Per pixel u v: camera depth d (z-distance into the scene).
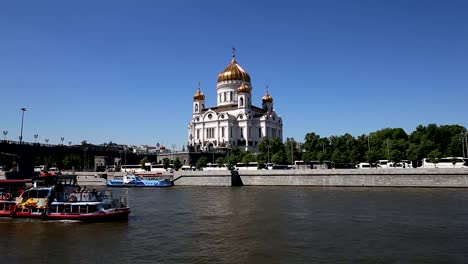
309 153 144.12
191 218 57.38
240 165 144.62
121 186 134.75
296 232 46.06
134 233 47.03
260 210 64.06
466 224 48.84
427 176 101.38
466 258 34.66
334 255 36.06
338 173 112.25
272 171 122.06
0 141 124.44
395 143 136.00
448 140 134.62
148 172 144.75
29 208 57.53
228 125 191.88
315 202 72.81
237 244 40.75
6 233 47.66
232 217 57.59
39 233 47.56
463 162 110.56
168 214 61.59
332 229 47.34
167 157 176.50
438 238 41.84
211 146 189.38
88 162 186.50
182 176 133.12
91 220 54.88
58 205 56.69
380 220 52.41
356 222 51.41
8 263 35.19
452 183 98.50
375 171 107.38
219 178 126.88
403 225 48.78
